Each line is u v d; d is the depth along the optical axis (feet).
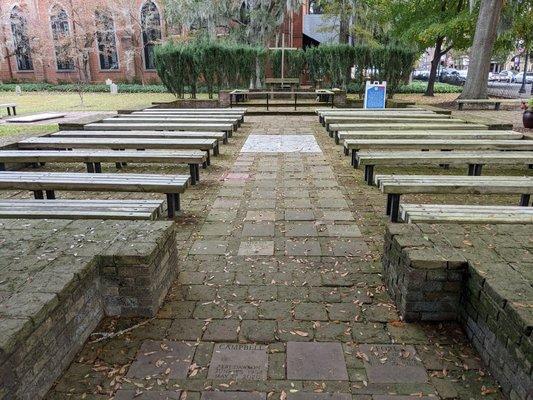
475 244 8.73
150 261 8.37
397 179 13.97
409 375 7.17
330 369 7.32
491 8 49.49
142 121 29.73
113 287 8.52
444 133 23.44
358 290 9.79
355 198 16.58
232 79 57.77
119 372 7.26
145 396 6.75
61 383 7.00
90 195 17.29
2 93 84.48
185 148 20.80
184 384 7.00
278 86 62.49
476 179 14.02
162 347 7.88
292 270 10.73
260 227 13.57
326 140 29.48
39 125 36.04
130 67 99.71
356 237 12.80
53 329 6.85
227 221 14.11
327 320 8.67
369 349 7.80
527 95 81.46
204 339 8.11
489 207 11.42
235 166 21.80
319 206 15.62
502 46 64.80
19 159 17.94
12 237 9.02
